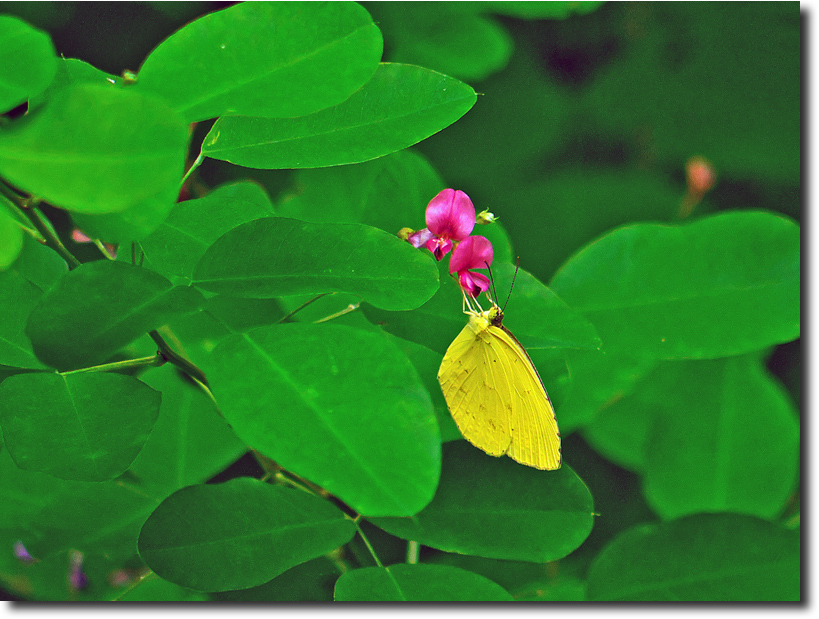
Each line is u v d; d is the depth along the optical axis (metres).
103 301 0.39
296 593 0.45
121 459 0.40
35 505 0.43
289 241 0.40
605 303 0.45
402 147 0.41
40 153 0.38
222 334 0.43
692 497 0.46
